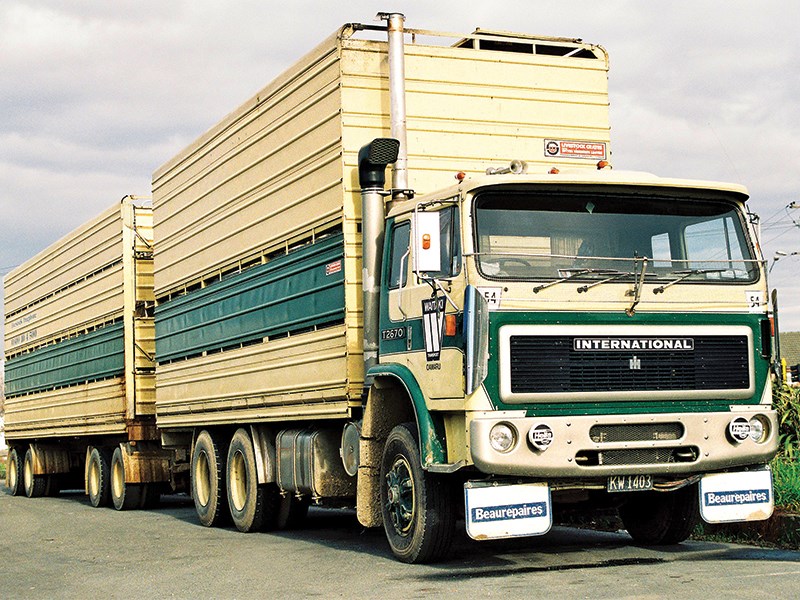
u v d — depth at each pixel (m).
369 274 9.60
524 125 10.44
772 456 8.57
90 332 19.22
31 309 23.44
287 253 11.21
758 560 8.40
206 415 13.54
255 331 11.99
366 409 9.48
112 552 11.07
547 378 7.96
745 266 8.70
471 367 7.80
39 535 13.30
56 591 8.53
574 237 8.38
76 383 19.89
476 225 8.16
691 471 8.32
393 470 9.13
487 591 7.36
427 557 8.79
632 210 8.55
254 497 12.29
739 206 8.85
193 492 14.11
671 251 8.55
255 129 12.06
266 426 12.25
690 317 8.38
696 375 8.34
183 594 8.08
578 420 8.00
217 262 13.18
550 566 8.46
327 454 10.71
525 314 7.98
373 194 9.65
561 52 11.14
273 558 9.92
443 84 10.15
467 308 7.88
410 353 8.85
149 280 17.38
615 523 11.18
